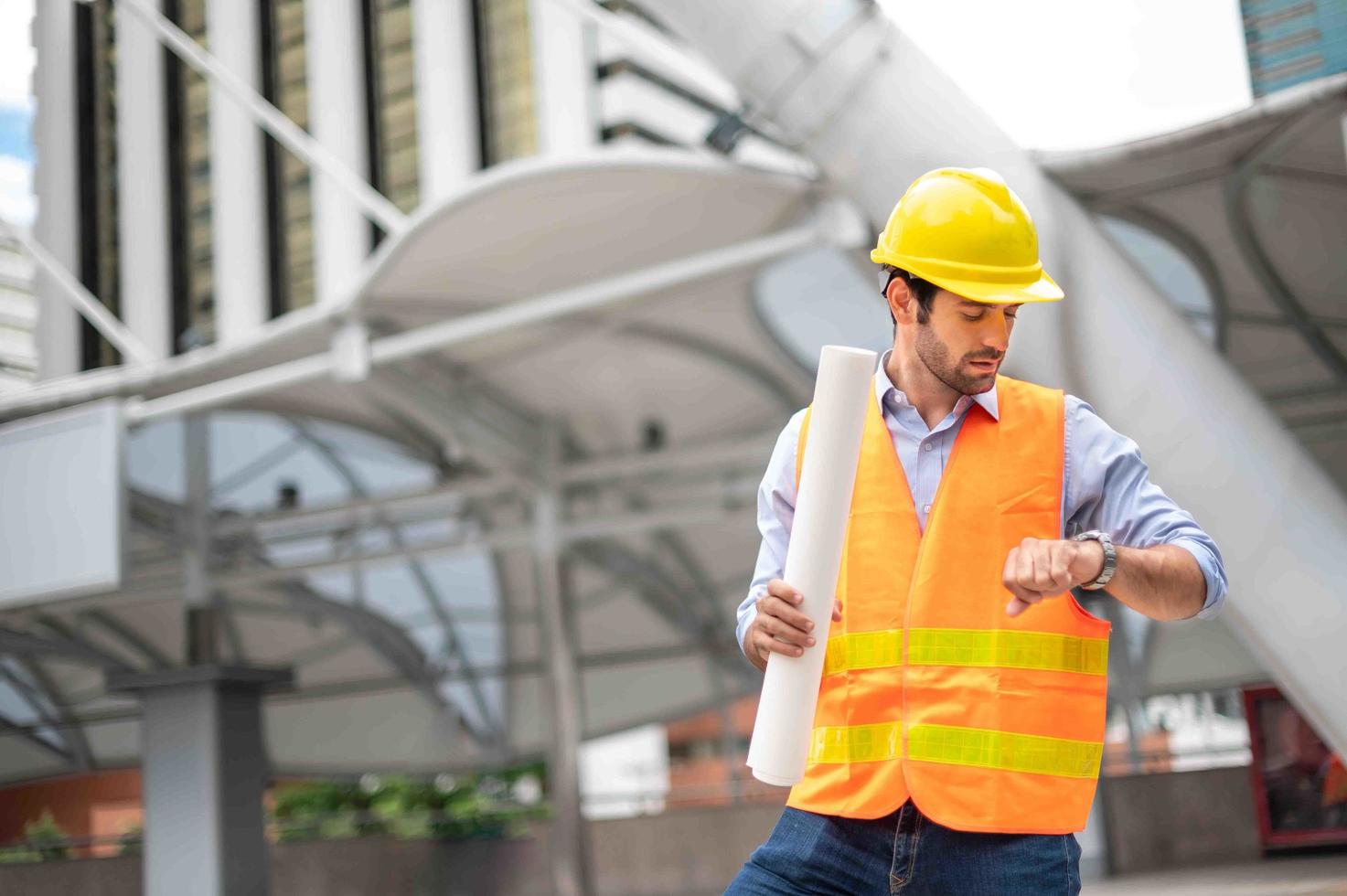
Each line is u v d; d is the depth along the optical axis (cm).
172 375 1198
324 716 2072
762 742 216
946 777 213
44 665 2012
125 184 3659
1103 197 888
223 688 1281
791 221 1084
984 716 214
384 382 1319
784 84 715
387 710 2044
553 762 1575
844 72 701
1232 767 1273
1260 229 959
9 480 1196
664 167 952
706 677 1989
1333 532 644
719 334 1404
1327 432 1282
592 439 1669
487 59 6675
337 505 1628
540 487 1587
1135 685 1622
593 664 1877
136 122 3794
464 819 1850
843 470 211
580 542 1870
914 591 221
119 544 1142
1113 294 690
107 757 2036
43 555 1173
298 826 2038
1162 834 1268
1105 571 191
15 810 2555
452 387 1421
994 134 705
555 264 1175
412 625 2002
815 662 214
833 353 210
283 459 1809
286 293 5128
